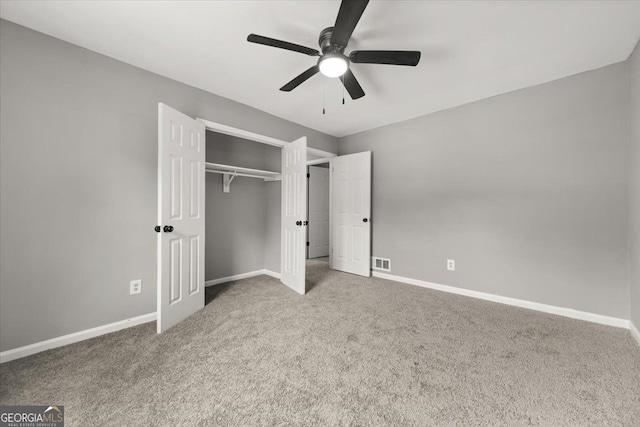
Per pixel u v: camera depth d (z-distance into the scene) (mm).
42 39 1791
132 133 2180
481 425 1154
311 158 4664
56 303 1832
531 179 2553
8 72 1676
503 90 2645
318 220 5621
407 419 1187
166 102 2381
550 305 2451
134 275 2182
